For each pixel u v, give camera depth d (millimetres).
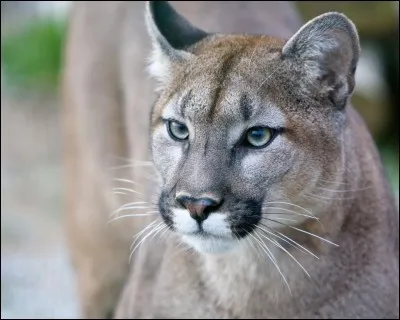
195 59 9273
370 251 9836
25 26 22812
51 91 21984
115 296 12703
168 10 10023
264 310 9852
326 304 9789
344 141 9398
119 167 12172
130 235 12102
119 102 12367
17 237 17547
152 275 10438
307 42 9016
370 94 17703
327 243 9578
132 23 12234
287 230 9320
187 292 10031
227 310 9930
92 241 12641
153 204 9859
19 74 22172
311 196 9109
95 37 12734
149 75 11023
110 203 12305
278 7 12211
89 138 12609
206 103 8789
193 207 8680
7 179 19438
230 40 9508
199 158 8711
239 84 8852
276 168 8828
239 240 8930
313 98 9031
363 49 17922
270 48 9242
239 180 8727
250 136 8797
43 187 19156
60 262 16750
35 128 21156
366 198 9836
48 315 15477
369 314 9812
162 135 9203
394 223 10266
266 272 9672
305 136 8922
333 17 9016
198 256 9906
